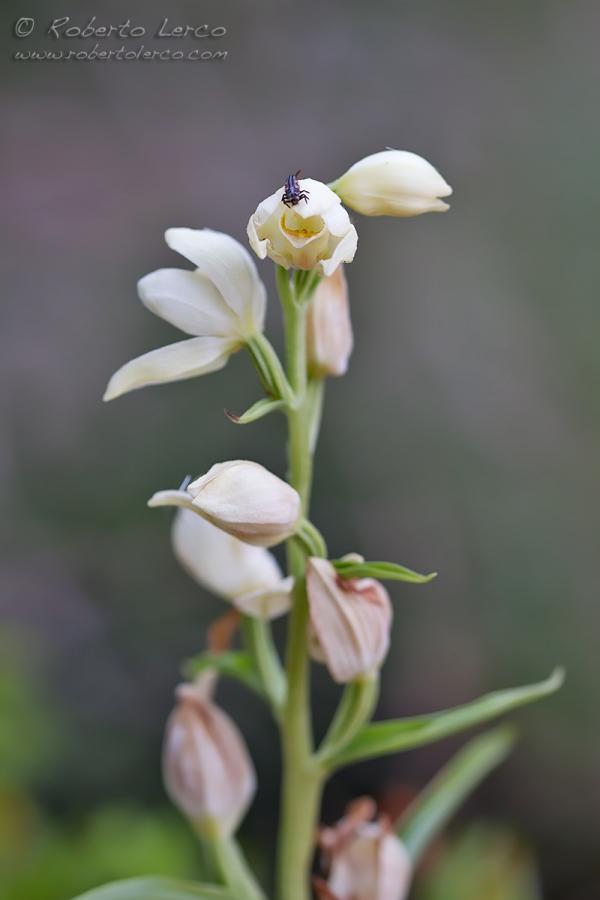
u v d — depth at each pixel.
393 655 0.82
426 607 0.83
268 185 0.98
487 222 0.95
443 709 0.81
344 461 0.85
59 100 1.03
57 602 0.85
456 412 0.88
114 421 0.90
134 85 1.03
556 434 0.88
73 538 0.88
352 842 0.49
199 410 0.88
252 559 0.49
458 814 0.79
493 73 1.01
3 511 0.88
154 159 1.00
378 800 0.79
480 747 0.52
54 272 0.97
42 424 0.92
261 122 1.01
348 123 1.00
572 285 0.92
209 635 0.50
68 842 0.62
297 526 0.46
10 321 0.95
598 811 0.79
